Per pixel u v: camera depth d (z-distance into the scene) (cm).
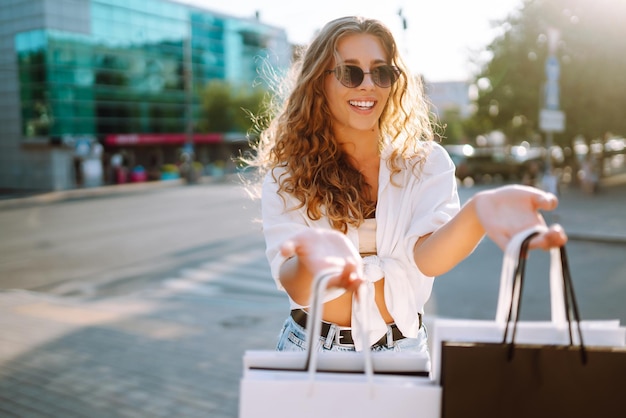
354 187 136
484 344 86
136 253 1145
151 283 887
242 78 4700
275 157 142
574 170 2675
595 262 970
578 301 715
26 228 1587
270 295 801
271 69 188
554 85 1314
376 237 133
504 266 91
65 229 1542
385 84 136
